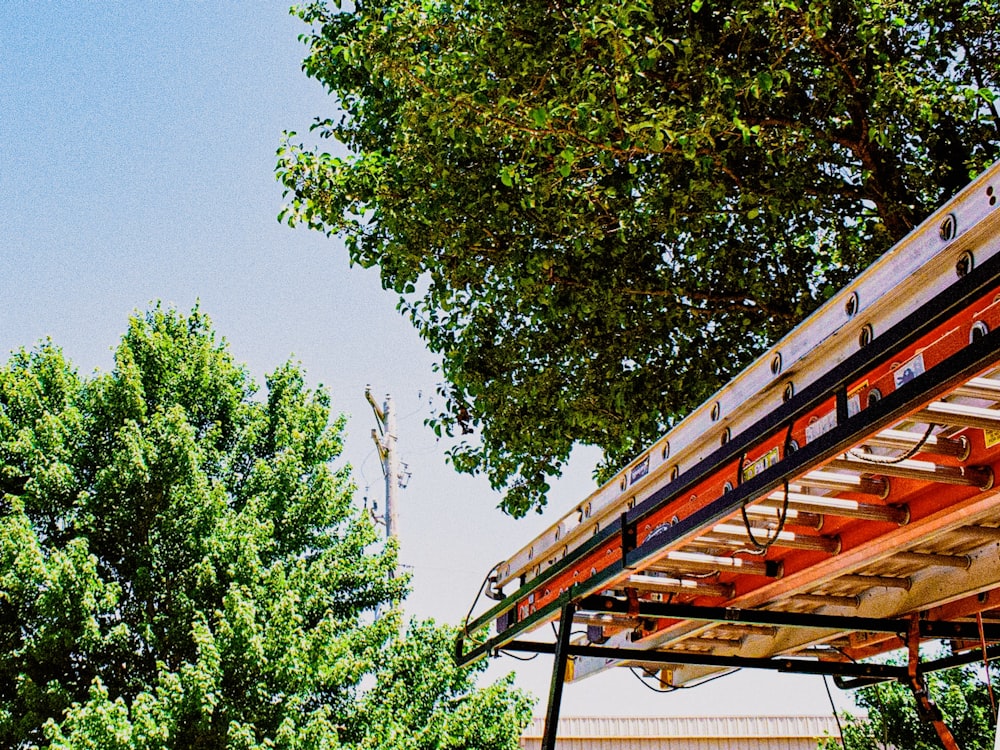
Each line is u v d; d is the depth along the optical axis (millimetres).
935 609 5723
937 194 10375
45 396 15305
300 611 14258
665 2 9547
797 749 25484
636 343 11367
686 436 4887
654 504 4922
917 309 3215
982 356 2881
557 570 5996
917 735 12492
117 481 13492
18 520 12867
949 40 10109
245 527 13836
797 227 11188
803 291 11117
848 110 10133
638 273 11055
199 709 11562
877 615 5730
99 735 10969
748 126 9555
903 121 10070
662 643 6492
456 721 14742
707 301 11375
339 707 14445
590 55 9242
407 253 11102
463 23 9953
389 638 15406
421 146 10719
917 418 3943
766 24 9352
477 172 10680
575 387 11688
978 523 4812
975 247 3264
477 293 11320
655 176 10477
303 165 11203
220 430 15930
